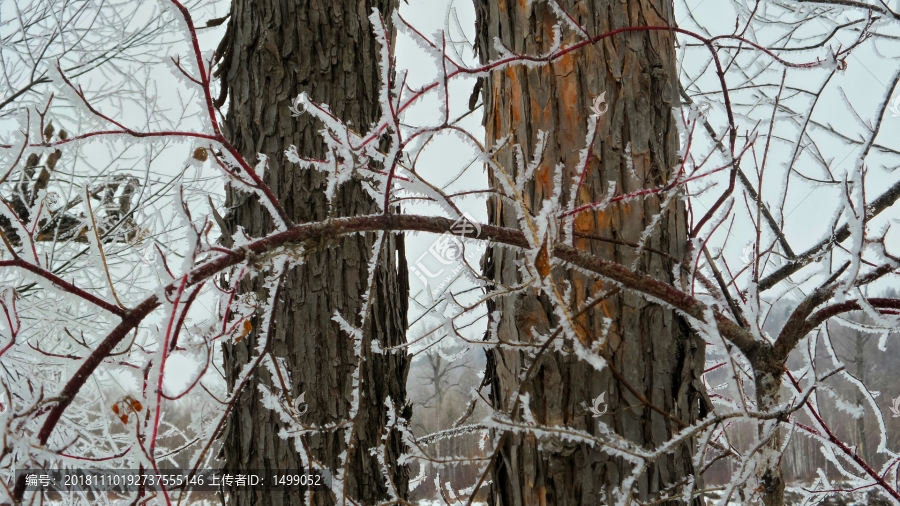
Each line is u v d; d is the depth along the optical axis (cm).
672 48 203
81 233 409
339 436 268
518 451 189
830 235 184
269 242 139
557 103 193
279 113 279
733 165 172
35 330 378
